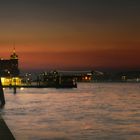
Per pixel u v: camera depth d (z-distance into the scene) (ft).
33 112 265.34
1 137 111.45
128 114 258.98
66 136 160.45
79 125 194.90
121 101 418.31
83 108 312.09
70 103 374.43
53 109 296.30
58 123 201.98
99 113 265.95
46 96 509.35
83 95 562.25
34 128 180.45
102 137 159.43
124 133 170.09
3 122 138.10
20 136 157.99
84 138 156.46
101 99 456.86
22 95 532.32
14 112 262.26
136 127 188.96
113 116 243.81
